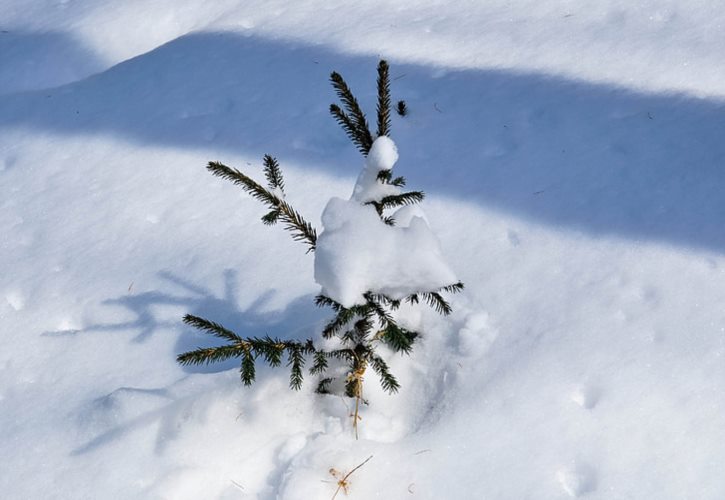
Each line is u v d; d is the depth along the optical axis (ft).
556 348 8.92
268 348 8.16
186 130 14.32
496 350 9.09
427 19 16.26
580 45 14.49
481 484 7.80
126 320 10.56
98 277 11.40
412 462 8.09
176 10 18.66
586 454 7.89
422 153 12.75
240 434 8.64
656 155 11.57
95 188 13.28
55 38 18.21
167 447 8.61
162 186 13.05
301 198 12.27
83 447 8.83
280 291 10.60
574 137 12.36
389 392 9.05
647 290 9.43
